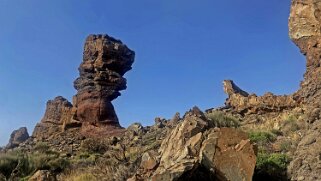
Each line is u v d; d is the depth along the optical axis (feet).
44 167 92.89
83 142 120.88
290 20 101.24
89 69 149.79
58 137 137.39
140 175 55.06
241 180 51.49
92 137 131.64
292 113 96.12
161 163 55.06
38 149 123.54
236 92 125.18
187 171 49.65
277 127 88.63
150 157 56.85
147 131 119.85
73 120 142.31
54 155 106.42
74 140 130.62
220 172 51.88
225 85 128.88
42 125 155.02
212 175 51.57
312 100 82.53
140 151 87.92
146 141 103.65
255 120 102.94
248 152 53.06
